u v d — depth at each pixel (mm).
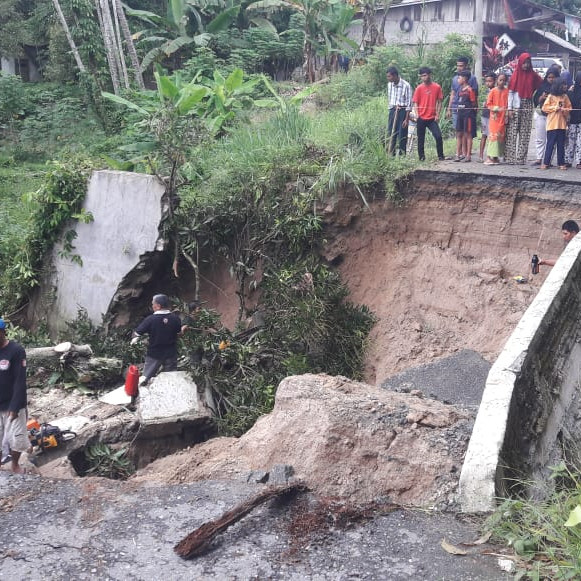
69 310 11945
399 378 9180
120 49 20828
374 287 11203
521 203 10195
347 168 11094
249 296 11586
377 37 21453
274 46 22625
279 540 4977
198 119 11438
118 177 11375
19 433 6934
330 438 6000
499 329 9852
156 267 11578
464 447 5840
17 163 18891
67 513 5414
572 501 5000
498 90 11133
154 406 9031
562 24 29375
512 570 4539
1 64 23375
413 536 4977
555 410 6629
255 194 11414
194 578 4605
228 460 6426
